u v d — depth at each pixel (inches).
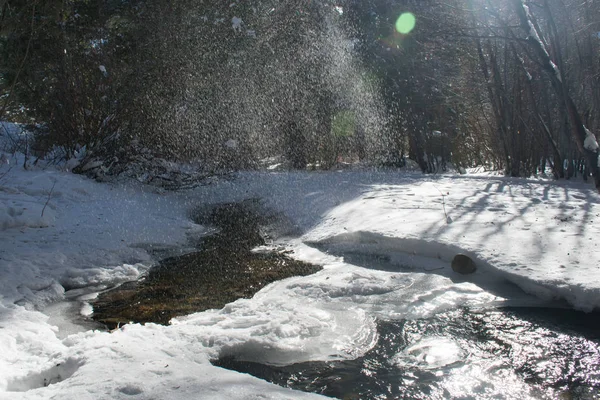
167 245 254.7
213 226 301.0
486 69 473.4
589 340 139.2
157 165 394.6
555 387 116.4
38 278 193.8
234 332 139.6
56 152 386.3
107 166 380.2
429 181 418.3
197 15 494.6
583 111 406.3
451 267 199.5
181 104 464.1
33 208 267.1
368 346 138.7
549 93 455.2
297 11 531.5
